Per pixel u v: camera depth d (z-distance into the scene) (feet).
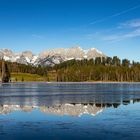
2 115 164.45
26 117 156.35
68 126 128.77
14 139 104.58
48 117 156.25
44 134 112.27
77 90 435.94
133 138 105.29
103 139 104.22
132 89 482.28
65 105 216.13
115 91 415.23
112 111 182.19
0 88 486.38
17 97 292.81
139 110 187.01
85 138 106.01
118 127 125.70
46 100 259.39
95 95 326.44
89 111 181.47
